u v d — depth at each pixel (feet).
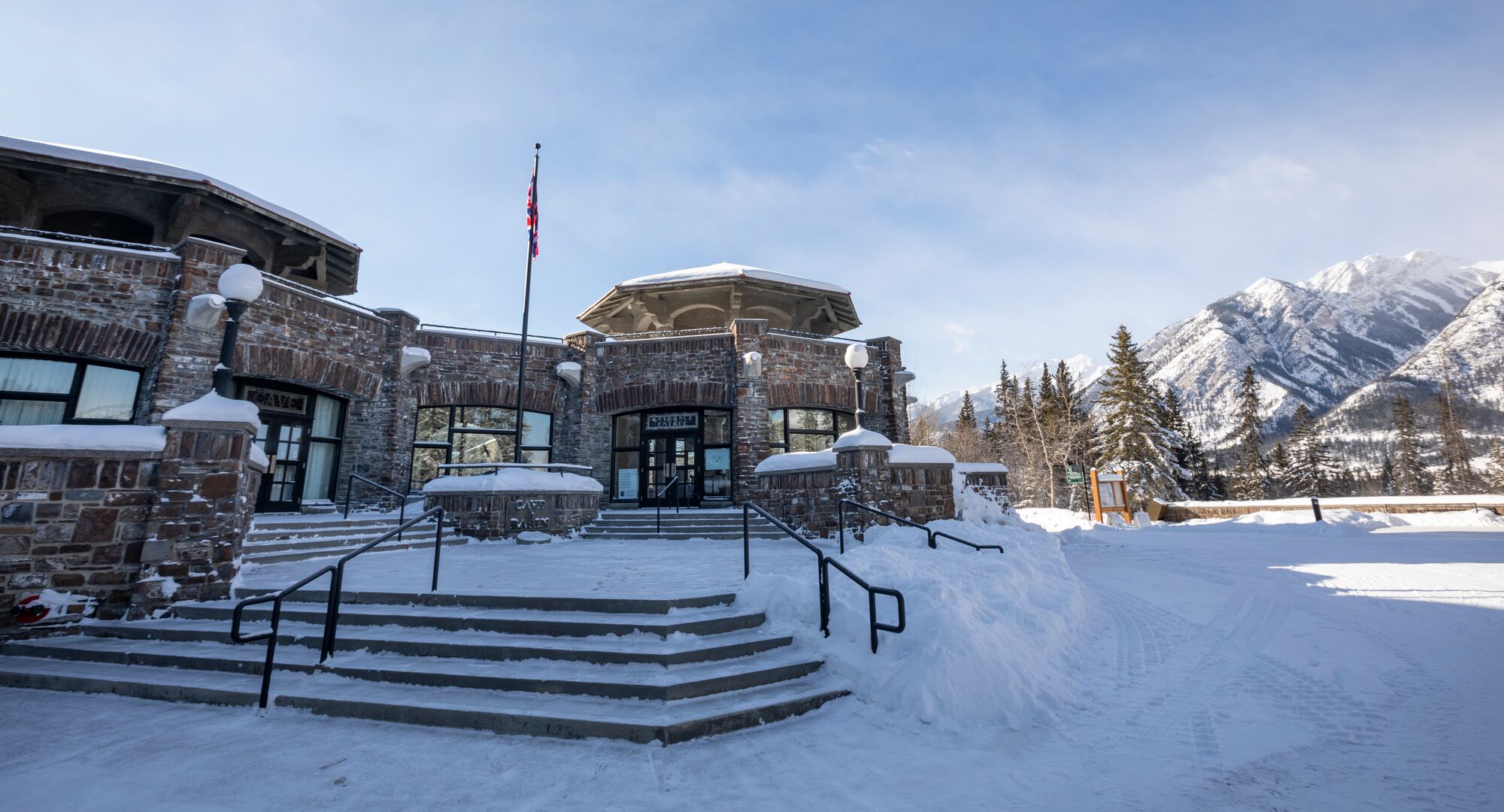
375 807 11.13
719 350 57.31
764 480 43.34
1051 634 19.98
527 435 56.95
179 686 17.08
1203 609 26.20
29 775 12.58
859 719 15.08
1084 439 140.15
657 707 14.70
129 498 22.56
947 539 31.76
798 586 20.54
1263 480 173.58
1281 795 10.88
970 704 14.94
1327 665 18.06
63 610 21.22
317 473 47.44
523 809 10.99
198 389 38.81
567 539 42.70
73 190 46.60
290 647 19.49
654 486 57.72
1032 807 10.72
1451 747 12.52
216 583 22.95
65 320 36.68
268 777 12.38
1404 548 42.83
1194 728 14.06
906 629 17.62
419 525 40.47
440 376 53.67
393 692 16.28
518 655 17.53
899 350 62.80
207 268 39.65
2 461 21.24
